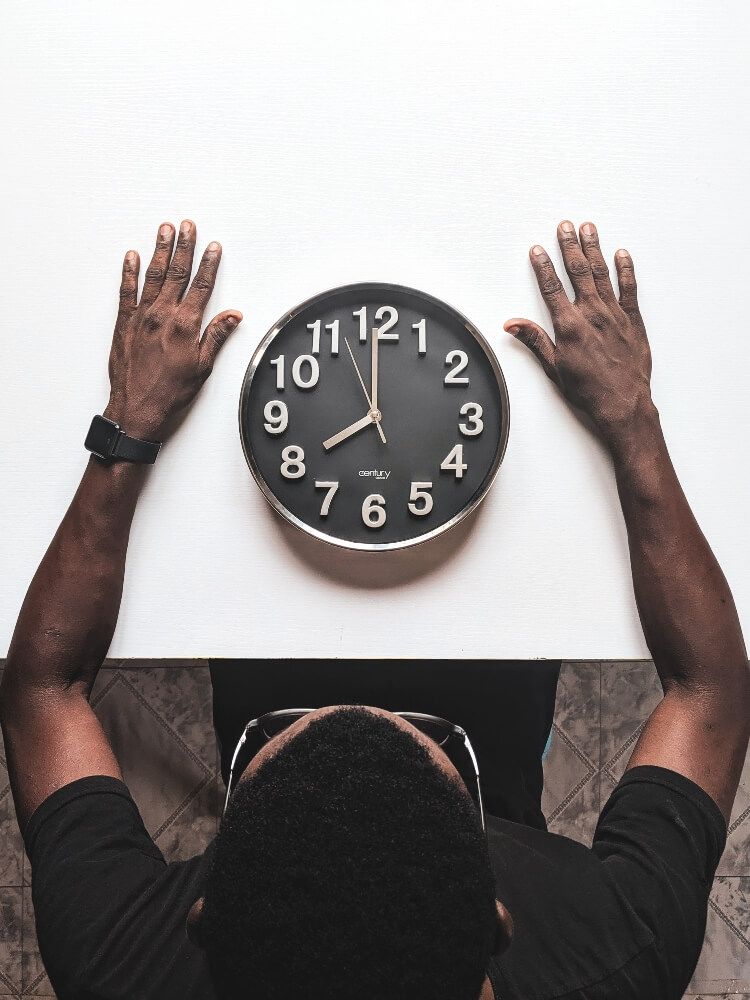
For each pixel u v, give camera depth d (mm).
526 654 923
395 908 521
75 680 855
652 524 873
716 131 945
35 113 934
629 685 1799
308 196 931
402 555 923
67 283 936
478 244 934
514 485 929
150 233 934
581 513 930
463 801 577
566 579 926
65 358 937
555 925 726
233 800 602
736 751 836
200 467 920
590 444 930
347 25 933
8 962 1776
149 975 698
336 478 894
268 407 890
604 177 940
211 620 918
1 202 933
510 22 937
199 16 932
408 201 933
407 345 899
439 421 896
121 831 766
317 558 923
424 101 933
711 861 781
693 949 742
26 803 802
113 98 932
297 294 927
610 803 823
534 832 810
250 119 931
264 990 528
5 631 928
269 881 531
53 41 932
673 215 943
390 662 1063
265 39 933
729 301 945
